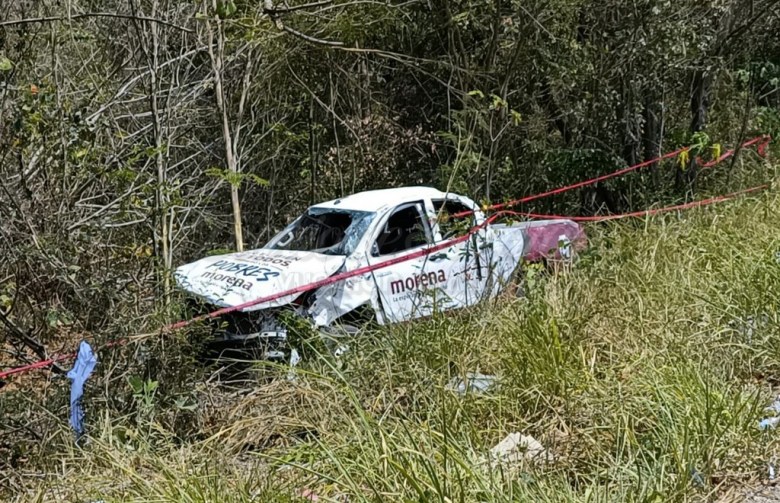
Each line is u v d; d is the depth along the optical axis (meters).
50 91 6.97
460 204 8.78
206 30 9.53
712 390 5.07
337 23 10.69
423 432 4.54
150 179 8.17
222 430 5.22
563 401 5.21
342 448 4.53
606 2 11.30
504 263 8.59
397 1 11.12
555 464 4.54
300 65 11.84
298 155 12.99
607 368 5.60
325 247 8.13
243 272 7.40
